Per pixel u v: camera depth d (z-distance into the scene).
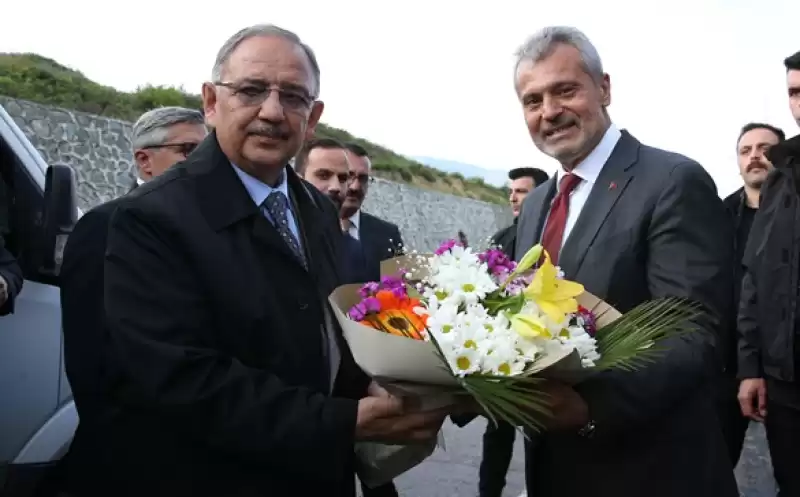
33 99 17.44
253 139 1.73
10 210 2.52
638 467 1.83
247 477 1.62
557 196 2.12
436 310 1.52
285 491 1.64
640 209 1.87
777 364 2.66
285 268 1.72
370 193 23.62
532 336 1.45
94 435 1.80
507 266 1.70
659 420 1.84
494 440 3.54
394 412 1.57
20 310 2.38
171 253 1.59
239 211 1.68
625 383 1.67
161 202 1.61
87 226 2.00
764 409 2.95
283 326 1.66
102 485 1.74
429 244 26.14
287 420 1.52
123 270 1.57
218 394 1.51
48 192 2.35
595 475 1.86
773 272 2.69
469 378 1.40
